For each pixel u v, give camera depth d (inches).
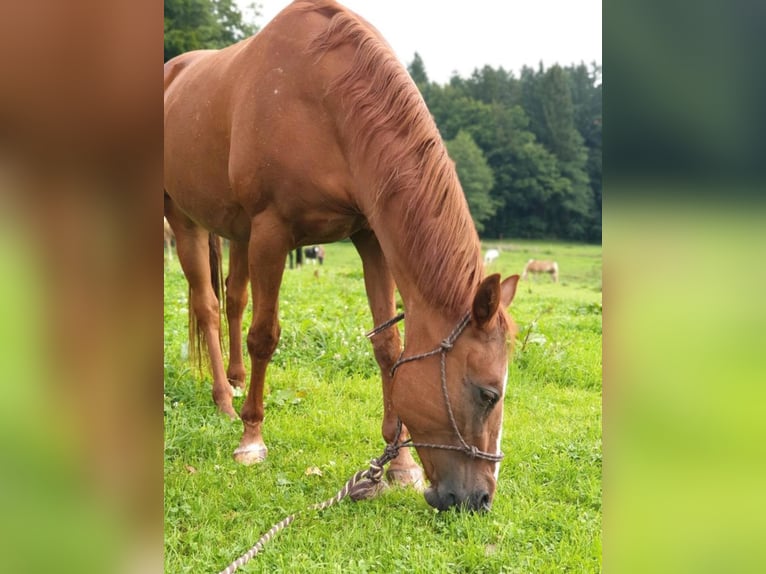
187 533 103.4
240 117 128.7
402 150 107.7
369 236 131.5
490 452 101.5
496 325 99.3
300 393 170.7
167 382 171.3
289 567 94.6
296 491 121.0
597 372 200.4
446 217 103.0
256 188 127.0
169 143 152.5
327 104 117.6
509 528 103.7
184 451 137.8
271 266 130.0
